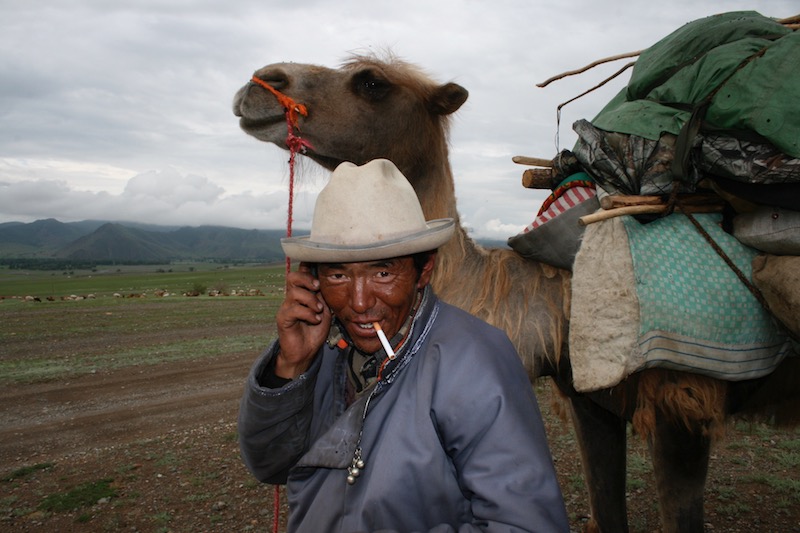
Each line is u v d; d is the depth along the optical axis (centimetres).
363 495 160
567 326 306
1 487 661
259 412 183
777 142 248
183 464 712
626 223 284
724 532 487
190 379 1220
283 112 373
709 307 275
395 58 397
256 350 1562
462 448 154
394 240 162
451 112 382
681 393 291
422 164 382
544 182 359
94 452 780
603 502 363
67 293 6438
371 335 172
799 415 348
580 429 362
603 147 290
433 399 158
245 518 560
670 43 302
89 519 568
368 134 373
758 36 281
